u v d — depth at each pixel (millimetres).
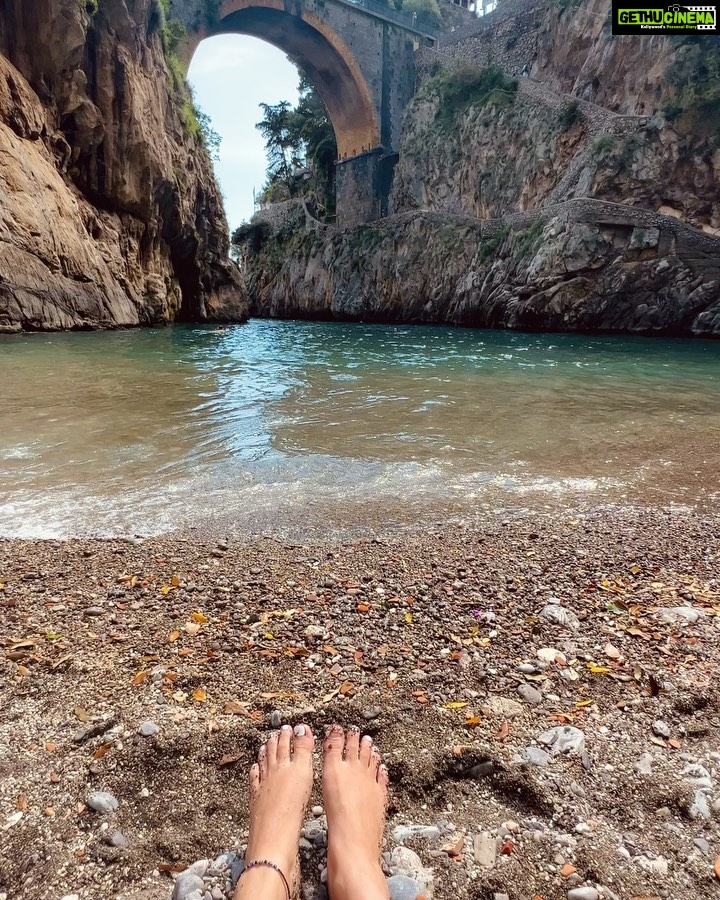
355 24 38438
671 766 1953
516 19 36406
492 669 2496
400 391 9625
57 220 18016
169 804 1823
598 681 2420
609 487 5113
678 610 2994
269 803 1744
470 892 1531
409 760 2002
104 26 20812
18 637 2689
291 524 4180
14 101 17656
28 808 1773
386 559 3615
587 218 25219
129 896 1518
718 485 5215
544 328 26500
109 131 21453
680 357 15656
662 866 1592
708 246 23203
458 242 32750
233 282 32469
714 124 24391
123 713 2189
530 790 1859
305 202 49188
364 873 1509
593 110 28750
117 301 20734
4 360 11609
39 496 4613
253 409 7910
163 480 5023
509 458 5898
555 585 3297
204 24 31797
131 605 3000
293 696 2307
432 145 38500
